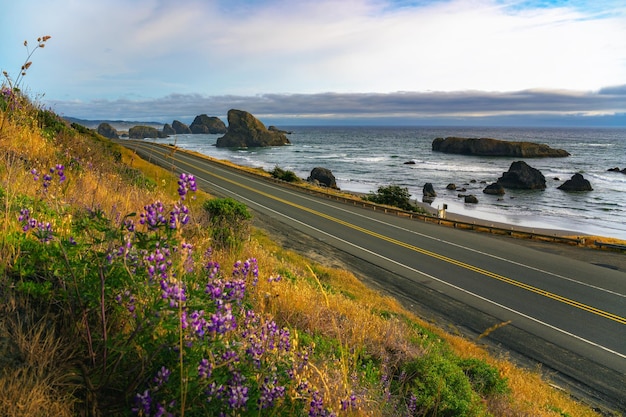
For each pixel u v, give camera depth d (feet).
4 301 7.76
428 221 106.83
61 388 6.90
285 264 41.06
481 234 92.84
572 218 163.12
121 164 42.91
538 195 226.17
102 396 7.08
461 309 49.65
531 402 25.71
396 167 359.66
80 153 33.91
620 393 33.96
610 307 51.57
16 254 9.05
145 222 7.57
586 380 35.76
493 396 22.66
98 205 15.34
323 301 23.09
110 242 7.62
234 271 10.05
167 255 7.38
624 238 131.03
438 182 270.26
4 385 6.18
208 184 136.36
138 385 7.23
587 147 647.15
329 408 8.97
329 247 72.90
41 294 8.34
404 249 75.25
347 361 14.48
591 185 265.34
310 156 462.60
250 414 7.58
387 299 47.70
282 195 128.26
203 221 31.32
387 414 13.28
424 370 18.19
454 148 518.37
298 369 9.71
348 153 510.58
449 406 16.62
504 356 38.34
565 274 64.03
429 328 38.73
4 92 18.21
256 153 499.10
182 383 6.35
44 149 24.84
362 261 66.33
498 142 491.31
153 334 7.20
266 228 80.33
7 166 15.10
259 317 10.53
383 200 146.61
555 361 38.70
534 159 454.81
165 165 127.34
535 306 51.34
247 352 8.36
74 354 7.54
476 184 263.49
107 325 8.21
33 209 12.10
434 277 60.70
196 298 7.25
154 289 7.07
